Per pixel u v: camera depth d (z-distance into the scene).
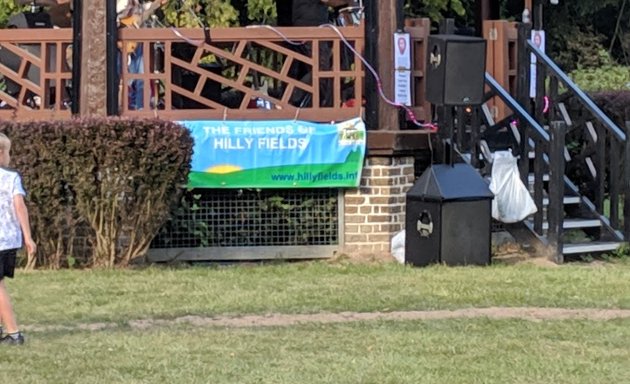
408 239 10.99
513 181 11.38
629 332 7.95
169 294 9.45
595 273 10.43
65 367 6.92
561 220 11.31
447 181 10.80
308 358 7.15
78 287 9.76
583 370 6.88
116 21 11.38
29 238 7.71
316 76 11.53
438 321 8.33
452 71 10.95
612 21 26.62
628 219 11.88
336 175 11.51
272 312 8.73
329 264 11.25
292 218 11.67
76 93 11.41
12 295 9.38
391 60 11.59
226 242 11.62
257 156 11.40
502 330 8.01
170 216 11.15
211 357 7.19
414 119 11.91
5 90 12.38
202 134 11.33
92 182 10.56
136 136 10.48
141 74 11.47
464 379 6.64
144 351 7.35
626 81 23.22
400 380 6.61
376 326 8.16
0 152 7.75
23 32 11.48
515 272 10.44
